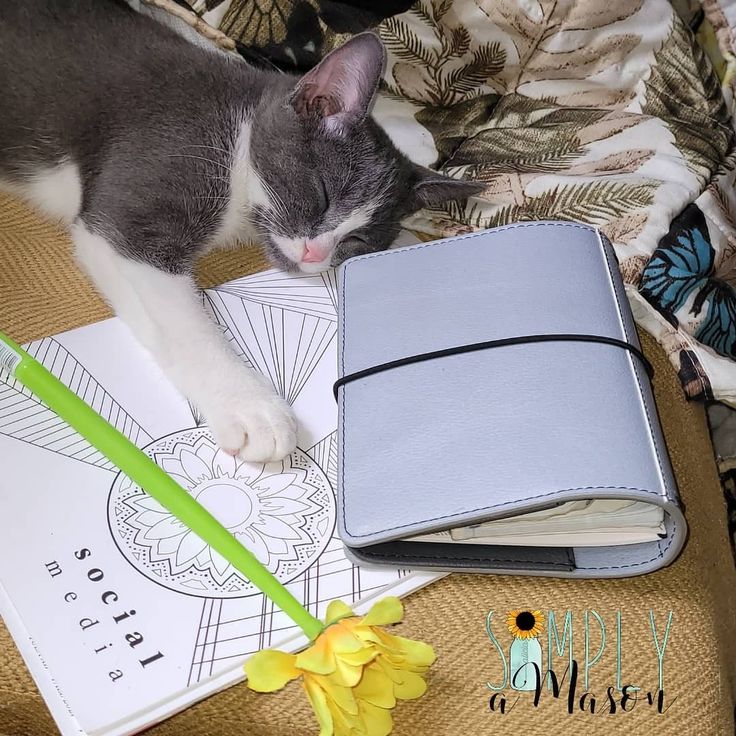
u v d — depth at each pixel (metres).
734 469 1.19
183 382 0.83
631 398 0.67
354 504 0.65
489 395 0.68
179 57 1.07
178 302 0.92
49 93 1.04
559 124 1.14
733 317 0.97
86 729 0.57
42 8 1.06
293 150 1.07
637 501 0.63
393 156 1.14
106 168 1.02
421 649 0.57
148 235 0.99
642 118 1.12
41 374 0.70
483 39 1.13
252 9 1.07
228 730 0.62
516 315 0.74
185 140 1.02
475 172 1.10
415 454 0.66
